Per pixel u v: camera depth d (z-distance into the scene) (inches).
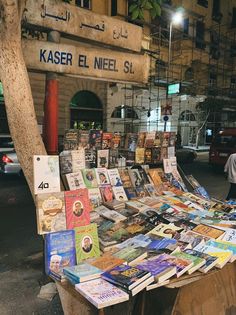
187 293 91.2
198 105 912.3
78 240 105.7
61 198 106.5
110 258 98.2
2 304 119.8
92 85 712.4
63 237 103.6
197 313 93.4
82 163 136.9
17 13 99.4
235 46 1050.7
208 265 92.7
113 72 146.3
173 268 87.3
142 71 156.5
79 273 87.7
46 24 124.6
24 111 107.5
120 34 147.9
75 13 132.2
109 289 80.3
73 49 132.6
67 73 132.8
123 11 716.7
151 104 823.7
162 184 170.7
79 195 110.2
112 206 135.0
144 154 169.5
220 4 991.6
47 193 104.6
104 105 744.3
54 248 101.3
